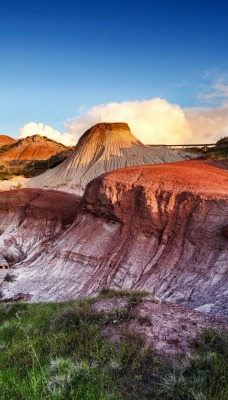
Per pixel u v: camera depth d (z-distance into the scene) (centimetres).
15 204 5159
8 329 1045
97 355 614
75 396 507
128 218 2931
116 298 926
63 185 8362
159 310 792
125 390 522
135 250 2659
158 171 3119
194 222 2386
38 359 645
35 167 13812
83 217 3434
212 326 708
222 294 1680
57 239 3422
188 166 3447
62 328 792
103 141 9606
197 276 2050
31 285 2862
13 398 521
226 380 525
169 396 500
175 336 668
